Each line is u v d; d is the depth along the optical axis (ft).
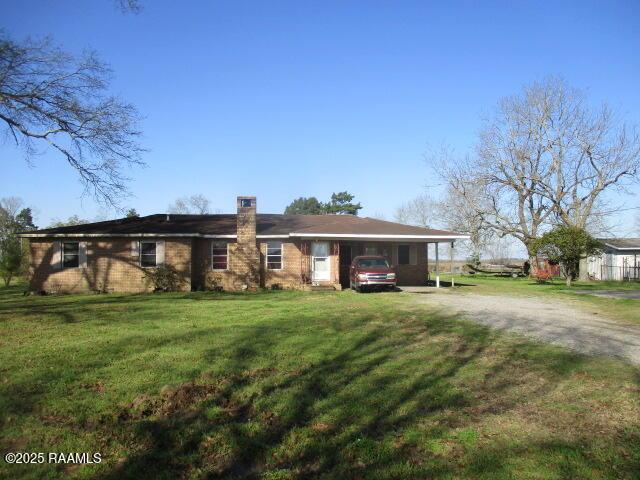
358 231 78.07
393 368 24.39
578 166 119.24
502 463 14.01
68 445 15.38
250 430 16.69
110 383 21.43
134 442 15.71
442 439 15.79
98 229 77.56
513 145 124.88
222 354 26.78
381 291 73.31
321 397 19.90
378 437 16.10
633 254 123.75
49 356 26.07
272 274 80.38
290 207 245.65
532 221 130.41
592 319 42.14
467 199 132.57
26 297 66.95
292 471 13.88
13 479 13.29
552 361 25.99
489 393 20.65
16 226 159.94
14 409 18.28
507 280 116.06
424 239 79.56
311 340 30.91
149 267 75.41
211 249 79.30
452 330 35.42
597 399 19.84
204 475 13.71
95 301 57.16
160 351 27.40
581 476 13.23
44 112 62.54
